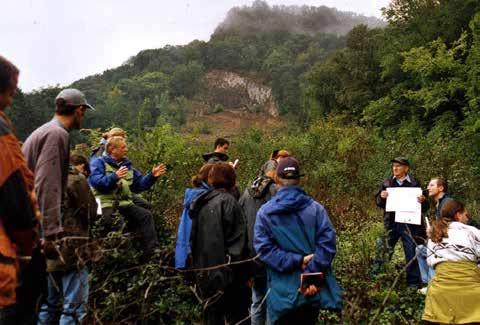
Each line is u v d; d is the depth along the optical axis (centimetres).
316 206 386
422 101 2883
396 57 3247
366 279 521
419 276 657
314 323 388
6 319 292
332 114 3173
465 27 3023
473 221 588
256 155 1645
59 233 338
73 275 381
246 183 1221
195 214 429
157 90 14788
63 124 377
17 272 247
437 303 498
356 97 3900
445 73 2659
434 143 1752
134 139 801
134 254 465
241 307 443
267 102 16450
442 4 3167
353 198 1258
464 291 487
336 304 376
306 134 1900
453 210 521
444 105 2766
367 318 449
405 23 3444
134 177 570
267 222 382
